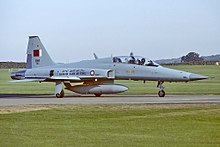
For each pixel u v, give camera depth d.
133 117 66.25
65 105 84.50
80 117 66.88
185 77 112.06
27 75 124.06
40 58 126.12
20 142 47.06
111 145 45.22
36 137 49.91
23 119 65.25
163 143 46.00
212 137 49.19
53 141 47.50
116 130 54.59
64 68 120.25
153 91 141.75
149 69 114.38
